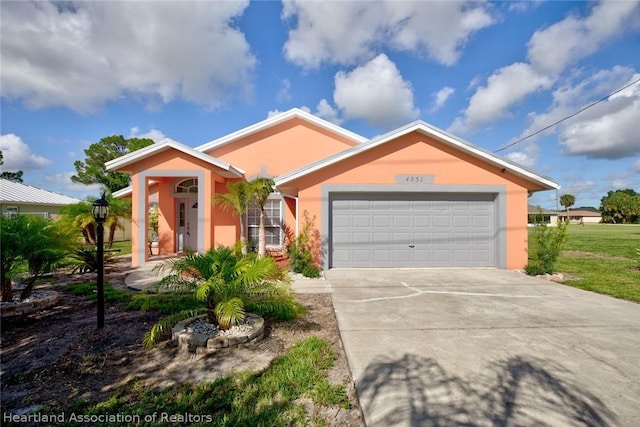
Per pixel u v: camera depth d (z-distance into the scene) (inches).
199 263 170.6
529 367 132.6
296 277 332.5
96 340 165.3
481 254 388.5
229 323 162.9
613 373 127.9
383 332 174.7
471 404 105.7
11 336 171.2
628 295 260.4
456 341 161.3
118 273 360.8
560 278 325.4
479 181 381.1
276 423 98.9
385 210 385.7
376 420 97.4
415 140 380.5
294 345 159.5
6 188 727.7
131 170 408.5
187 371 132.4
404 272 359.3
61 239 237.8
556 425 95.3
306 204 373.4
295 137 502.6
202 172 411.8
